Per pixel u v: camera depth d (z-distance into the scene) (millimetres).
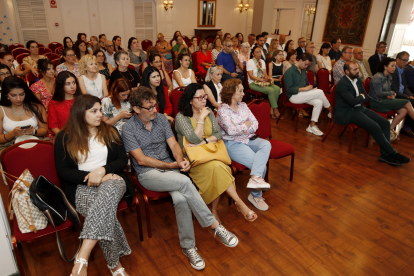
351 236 2172
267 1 9289
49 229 1611
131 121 2045
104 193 1621
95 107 1762
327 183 2912
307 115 4973
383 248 2059
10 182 1713
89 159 1847
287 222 2312
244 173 3088
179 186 1836
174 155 2133
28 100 2355
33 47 4828
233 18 11367
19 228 1548
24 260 1875
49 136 2686
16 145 1739
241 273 1812
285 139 3990
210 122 2314
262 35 6742
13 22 8695
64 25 9258
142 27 10219
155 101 1961
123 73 3633
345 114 3549
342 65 4539
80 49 5297
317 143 3885
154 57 3775
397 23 7125
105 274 1798
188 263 1889
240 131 2455
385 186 2889
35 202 1502
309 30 9352
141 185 2061
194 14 10664
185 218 1848
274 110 4812
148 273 1801
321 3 8508
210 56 6340
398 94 3992
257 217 2367
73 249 1980
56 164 1784
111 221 1597
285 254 1979
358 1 7512
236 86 2406
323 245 2068
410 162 3404
